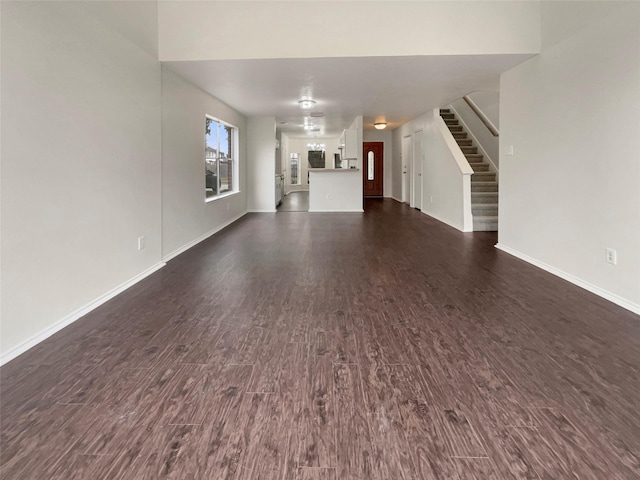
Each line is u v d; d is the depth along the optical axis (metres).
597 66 3.23
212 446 1.54
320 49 4.16
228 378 2.03
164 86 4.43
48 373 2.07
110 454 1.50
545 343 2.42
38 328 2.43
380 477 1.39
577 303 3.12
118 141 3.37
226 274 4.00
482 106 7.97
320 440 1.58
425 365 2.16
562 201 3.78
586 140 3.40
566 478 1.38
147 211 3.96
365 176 12.94
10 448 1.52
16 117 2.25
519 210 4.61
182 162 5.04
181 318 2.83
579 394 1.88
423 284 3.65
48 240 2.51
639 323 2.71
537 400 1.84
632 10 2.86
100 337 2.51
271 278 3.86
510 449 1.52
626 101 2.95
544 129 4.04
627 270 2.99
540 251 4.20
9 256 2.21
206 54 4.17
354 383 1.99
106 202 3.19
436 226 7.08
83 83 2.87
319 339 2.49
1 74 2.14
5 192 2.18
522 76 4.43
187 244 5.28
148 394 1.89
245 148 9.08
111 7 3.24
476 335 2.54
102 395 1.88
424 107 7.63
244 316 2.88
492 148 7.60
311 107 7.48
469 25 4.09
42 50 2.45
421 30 4.11
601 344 2.40
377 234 6.34
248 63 4.34
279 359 2.23
